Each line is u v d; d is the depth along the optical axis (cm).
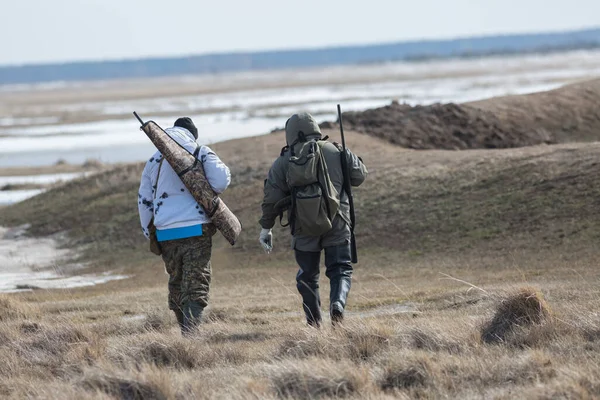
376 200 8462
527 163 8200
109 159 18750
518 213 7275
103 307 4931
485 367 2309
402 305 4253
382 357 2480
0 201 12800
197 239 3111
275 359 2630
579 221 6769
